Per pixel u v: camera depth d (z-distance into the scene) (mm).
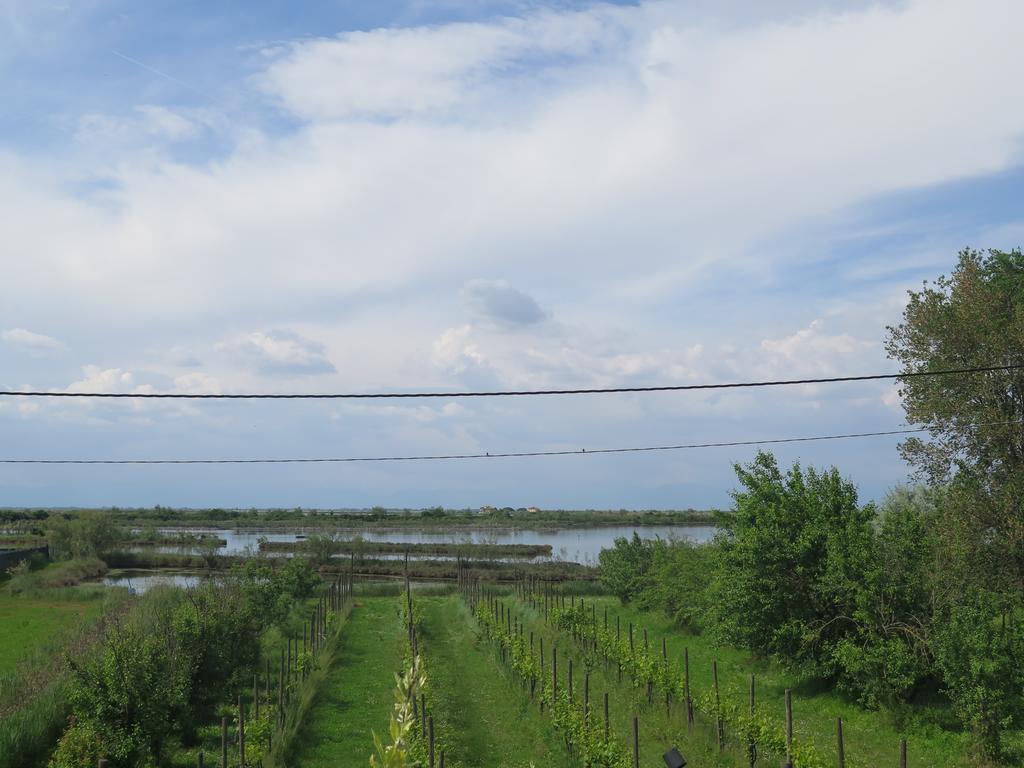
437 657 30500
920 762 18375
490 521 136375
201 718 20859
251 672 24391
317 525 126750
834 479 25578
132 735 16422
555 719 19703
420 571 64688
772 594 24484
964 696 18406
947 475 26203
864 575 22453
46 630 36406
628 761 16469
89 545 69062
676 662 26828
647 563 43438
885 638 22328
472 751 19484
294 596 38812
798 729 21062
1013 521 23469
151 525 110688
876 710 21844
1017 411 25297
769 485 25375
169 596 29922
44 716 18734
